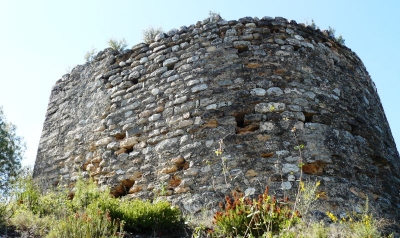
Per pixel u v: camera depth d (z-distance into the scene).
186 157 9.13
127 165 9.82
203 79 9.84
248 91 9.48
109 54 11.70
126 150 10.08
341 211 8.27
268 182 8.43
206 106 9.50
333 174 8.74
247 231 6.61
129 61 11.16
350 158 9.26
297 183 8.38
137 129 10.09
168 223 7.71
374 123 10.74
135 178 9.57
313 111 9.43
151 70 10.65
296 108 9.30
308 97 9.58
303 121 9.24
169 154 9.34
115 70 11.29
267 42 10.14
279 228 6.57
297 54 10.13
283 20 10.51
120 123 10.44
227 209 7.07
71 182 10.72
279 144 8.83
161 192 9.01
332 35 11.93
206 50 10.20
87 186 9.45
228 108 9.35
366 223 7.18
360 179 9.16
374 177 9.50
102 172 10.12
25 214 7.51
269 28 10.35
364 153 9.68
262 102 9.32
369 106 10.96
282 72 9.75
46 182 11.22
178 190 8.86
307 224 7.39
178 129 9.51
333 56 10.80
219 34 10.34
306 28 10.70
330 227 7.48
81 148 10.96
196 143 9.18
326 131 9.27
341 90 10.32
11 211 7.60
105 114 10.84
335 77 10.45
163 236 7.49
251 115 9.19
